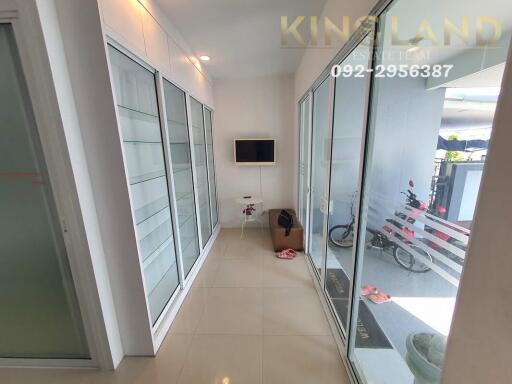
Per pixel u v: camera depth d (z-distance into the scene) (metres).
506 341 0.54
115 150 1.48
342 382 1.61
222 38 2.64
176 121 2.57
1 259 1.55
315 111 2.90
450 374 0.72
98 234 1.58
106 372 1.70
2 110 1.34
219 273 3.01
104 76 1.37
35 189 1.44
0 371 1.72
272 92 4.12
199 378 1.65
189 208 2.99
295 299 2.48
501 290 0.54
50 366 1.74
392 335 1.44
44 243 1.52
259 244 3.88
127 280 1.68
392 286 1.44
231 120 4.23
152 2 1.92
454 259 0.99
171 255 2.39
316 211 3.06
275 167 4.38
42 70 1.25
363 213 1.58
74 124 1.40
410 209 1.29
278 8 2.09
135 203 1.76
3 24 1.23
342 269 2.26
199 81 3.30
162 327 2.02
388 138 1.42
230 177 4.44
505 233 0.53
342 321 2.03
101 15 1.31
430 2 1.08
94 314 1.62
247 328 2.09
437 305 1.08
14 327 1.69
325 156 2.37
